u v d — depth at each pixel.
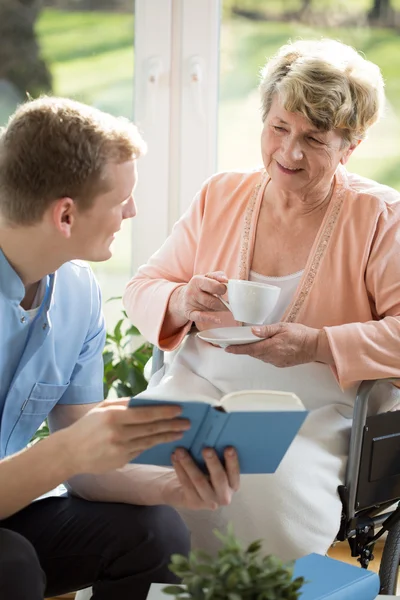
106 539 1.71
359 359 1.96
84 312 1.88
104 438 1.39
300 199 2.08
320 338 1.98
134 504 1.75
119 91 2.93
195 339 2.20
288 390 2.05
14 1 2.91
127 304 2.30
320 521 1.90
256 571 1.19
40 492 1.49
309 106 1.94
